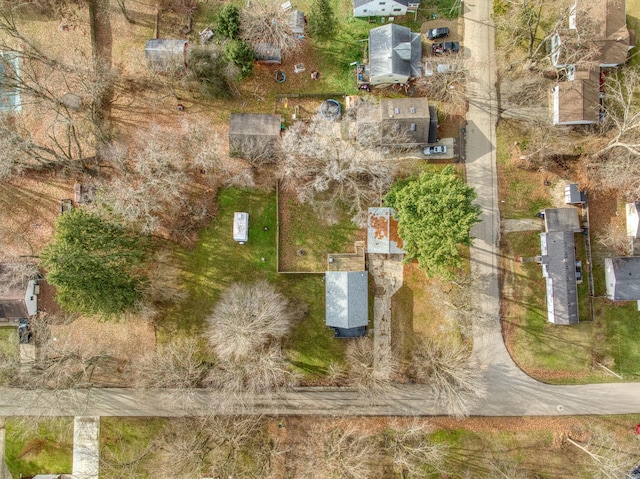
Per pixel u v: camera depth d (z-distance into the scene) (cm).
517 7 3838
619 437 3975
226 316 3728
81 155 3928
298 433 4028
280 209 4009
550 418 3991
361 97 4012
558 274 3812
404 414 4003
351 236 3997
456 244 3297
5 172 3825
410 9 3991
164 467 3803
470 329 3988
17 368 3800
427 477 3994
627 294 3831
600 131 3922
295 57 4044
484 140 3994
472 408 4012
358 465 3597
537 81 3972
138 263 3809
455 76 3903
